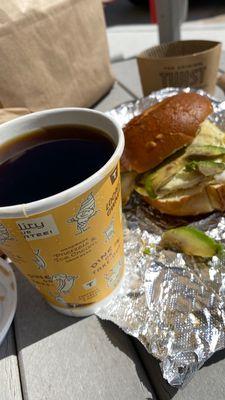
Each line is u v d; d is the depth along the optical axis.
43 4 0.37
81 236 0.19
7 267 0.27
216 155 0.32
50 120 0.23
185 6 0.57
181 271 0.27
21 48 0.35
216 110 0.39
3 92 0.34
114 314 0.24
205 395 0.19
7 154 0.22
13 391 0.21
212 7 1.50
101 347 0.23
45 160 0.21
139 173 0.34
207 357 0.20
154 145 0.32
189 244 0.28
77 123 0.23
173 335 0.22
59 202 0.16
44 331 0.24
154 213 0.34
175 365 0.20
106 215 0.19
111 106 0.48
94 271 0.21
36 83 0.37
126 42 0.88
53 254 0.19
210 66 0.42
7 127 0.22
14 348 0.24
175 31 0.55
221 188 0.31
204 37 0.84
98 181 0.17
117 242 0.23
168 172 0.32
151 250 0.29
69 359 0.22
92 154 0.21
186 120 0.32
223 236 0.30
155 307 0.24
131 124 0.34
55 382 0.21
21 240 0.18
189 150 0.32
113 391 0.20
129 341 0.23
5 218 0.16
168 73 0.42
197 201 0.31
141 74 0.44
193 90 0.41
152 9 0.59
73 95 0.43
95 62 0.46
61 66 0.40
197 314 0.23
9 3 0.34
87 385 0.21
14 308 0.24
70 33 0.41
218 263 0.27
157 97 0.42
